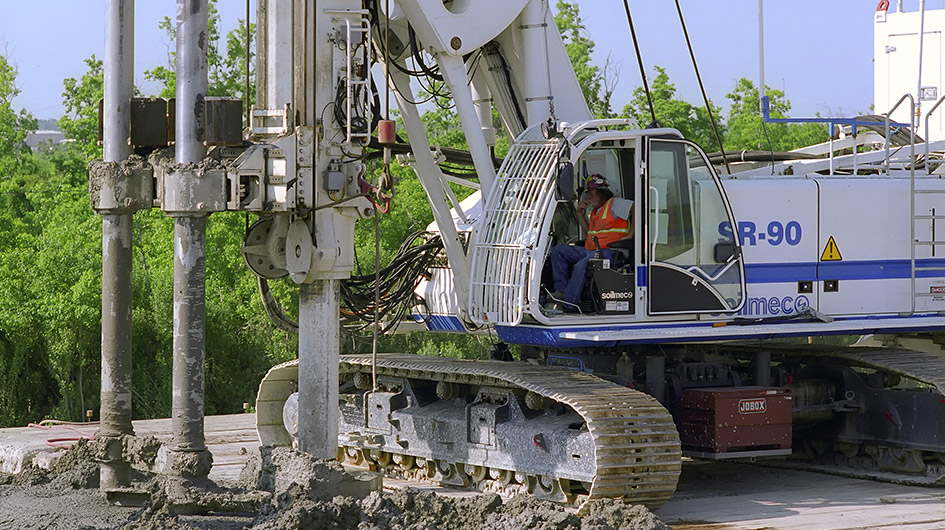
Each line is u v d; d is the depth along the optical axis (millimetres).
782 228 20125
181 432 16031
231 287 51812
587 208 18719
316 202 16438
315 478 15203
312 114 16500
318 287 16859
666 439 16250
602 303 18219
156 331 49000
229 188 15906
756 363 20750
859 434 20703
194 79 16125
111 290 17031
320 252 16453
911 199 20969
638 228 18438
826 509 17359
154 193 16562
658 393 19156
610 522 14414
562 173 17578
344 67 16781
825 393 20797
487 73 20344
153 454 16609
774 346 21500
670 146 18750
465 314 19188
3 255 52250
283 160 16125
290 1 16562
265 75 16828
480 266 18406
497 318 18047
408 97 19469
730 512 17172
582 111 20234
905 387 21391
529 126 19656
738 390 18859
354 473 16031
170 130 16969
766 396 18859
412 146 19453
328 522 14305
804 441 21875
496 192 18578
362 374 21016
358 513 14570
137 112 16875
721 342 20328
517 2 19250
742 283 19281
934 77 27203
